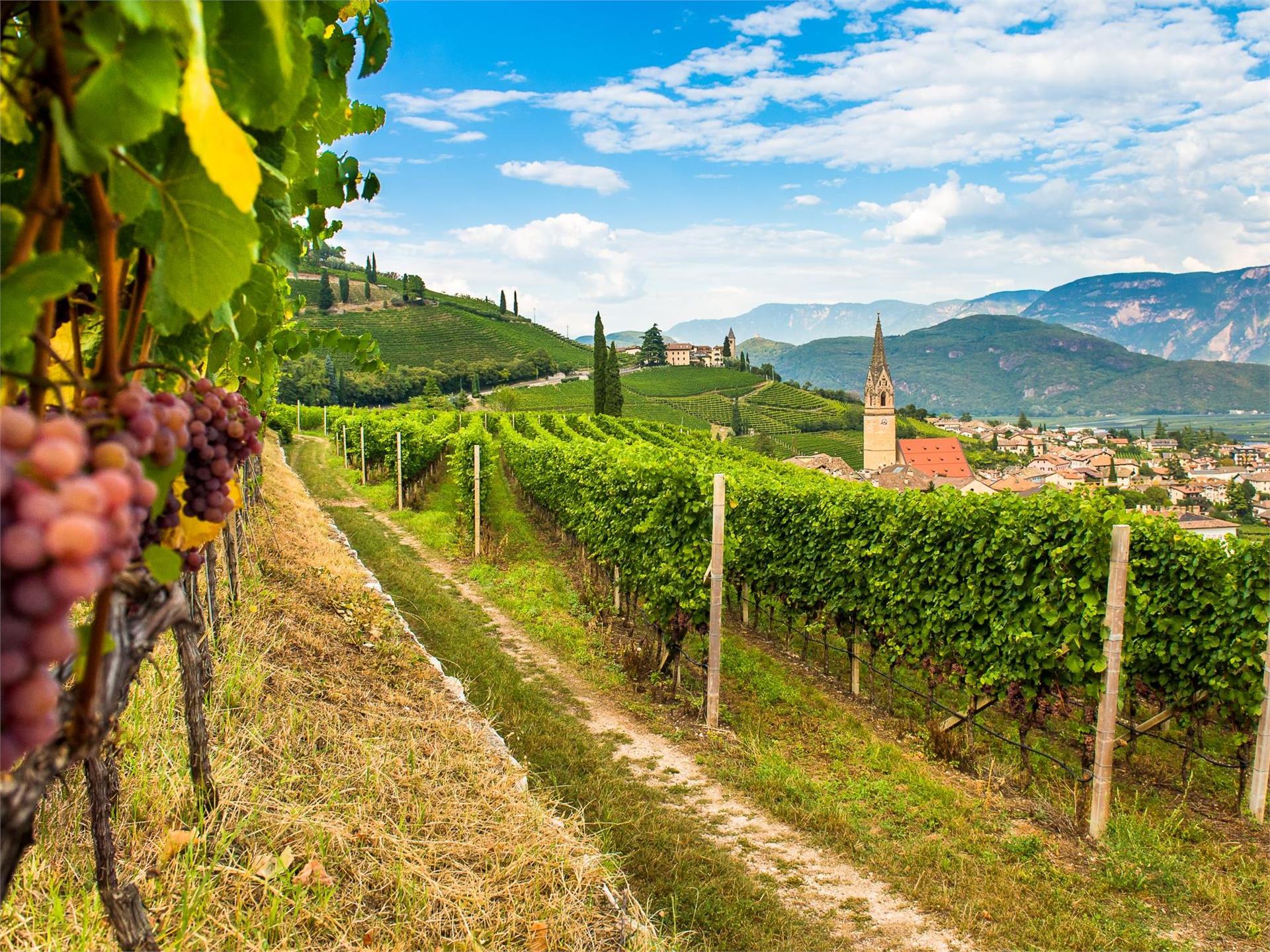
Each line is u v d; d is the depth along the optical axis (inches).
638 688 377.7
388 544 661.3
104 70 27.3
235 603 242.8
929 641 353.1
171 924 104.6
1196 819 274.8
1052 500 305.0
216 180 27.7
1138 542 319.6
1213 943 202.5
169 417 37.4
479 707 304.7
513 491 1074.7
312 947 113.5
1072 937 199.9
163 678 156.8
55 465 19.7
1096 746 251.8
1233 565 291.0
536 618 473.7
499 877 147.1
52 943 90.0
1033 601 306.0
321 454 1432.1
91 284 46.2
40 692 20.9
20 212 32.3
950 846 243.3
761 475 624.4
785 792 274.2
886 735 341.4
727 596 514.9
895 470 4212.6
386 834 145.9
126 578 37.7
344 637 284.4
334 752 175.6
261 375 132.1
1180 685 310.7
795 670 431.2
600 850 210.2
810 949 191.6
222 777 140.3
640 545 434.9
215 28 32.9
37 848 105.4
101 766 65.9
